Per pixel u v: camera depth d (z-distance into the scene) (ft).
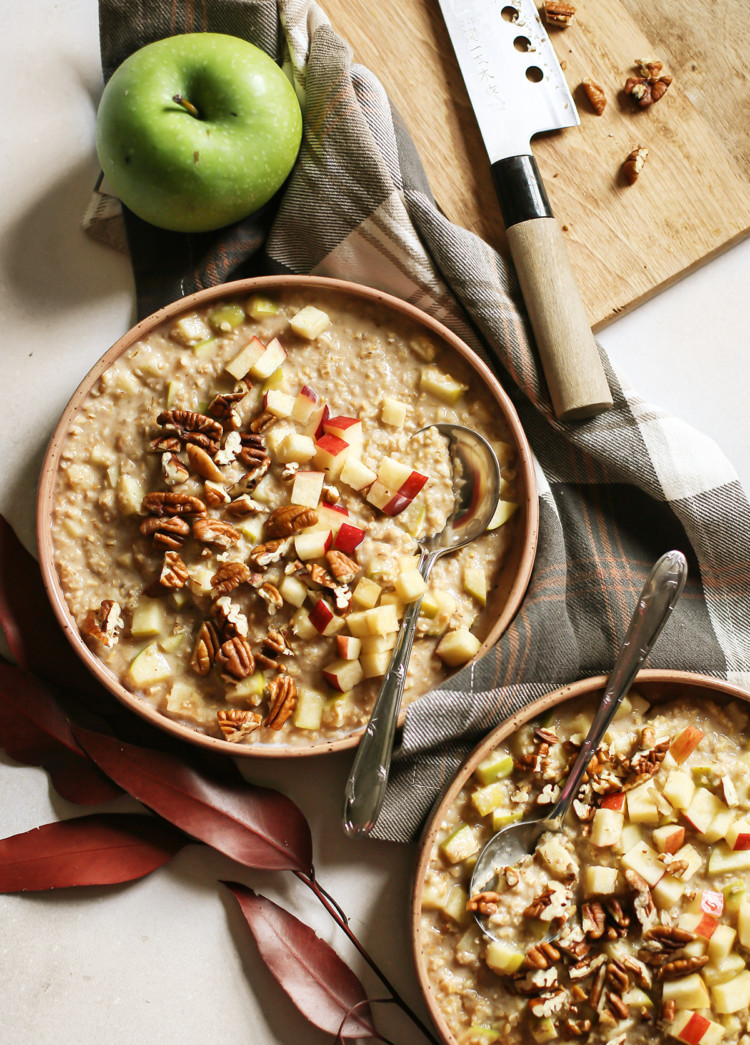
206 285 2.51
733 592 2.50
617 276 2.58
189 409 2.41
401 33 2.61
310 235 2.52
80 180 2.59
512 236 2.49
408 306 2.42
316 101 2.50
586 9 2.63
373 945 2.42
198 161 2.35
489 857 2.33
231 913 2.44
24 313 2.55
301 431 2.42
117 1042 2.39
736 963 2.32
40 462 2.52
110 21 2.52
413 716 2.34
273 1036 2.41
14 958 2.41
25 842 2.38
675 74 2.63
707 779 2.36
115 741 2.37
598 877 2.31
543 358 2.47
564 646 2.41
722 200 2.60
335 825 2.45
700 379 2.61
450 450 2.44
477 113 2.57
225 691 2.36
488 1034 2.29
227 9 2.51
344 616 2.37
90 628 2.35
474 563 2.42
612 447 2.48
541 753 2.35
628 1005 2.29
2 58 2.60
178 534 2.35
